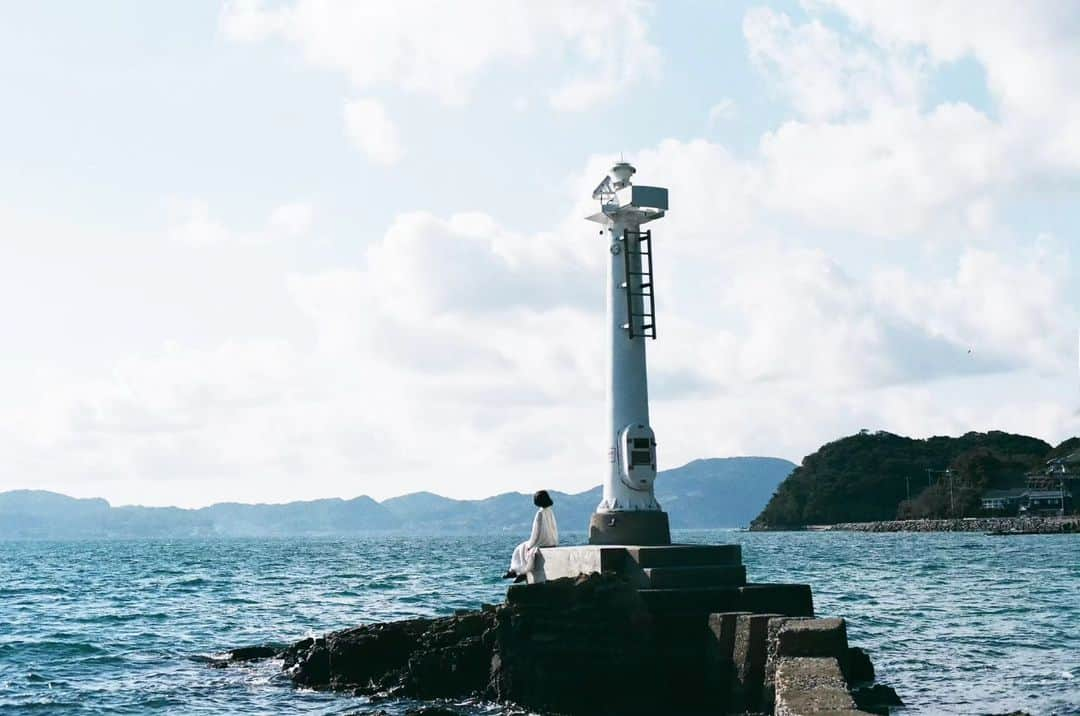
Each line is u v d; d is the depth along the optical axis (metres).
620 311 32.12
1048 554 109.25
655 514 31.22
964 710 25.67
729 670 25.94
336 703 28.88
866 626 42.00
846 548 140.50
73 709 28.72
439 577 82.62
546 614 27.27
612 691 26.66
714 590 27.84
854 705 18.28
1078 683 29.27
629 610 27.14
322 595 64.56
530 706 26.86
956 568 83.06
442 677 28.92
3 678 33.50
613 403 31.98
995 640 37.72
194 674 34.09
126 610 56.03
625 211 31.97
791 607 28.42
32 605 59.84
